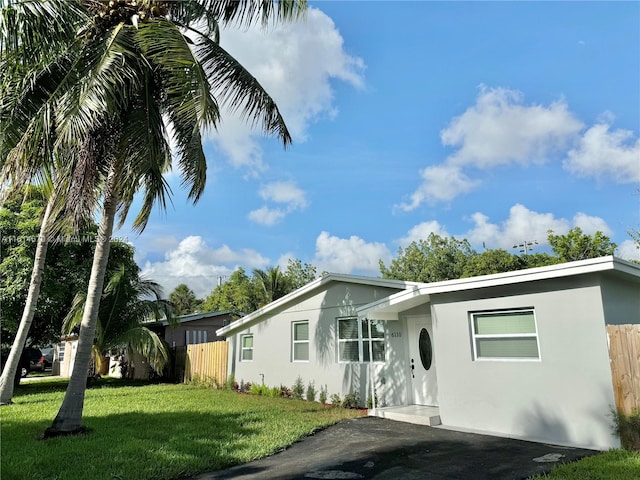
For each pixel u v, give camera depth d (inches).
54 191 320.5
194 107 290.2
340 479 223.1
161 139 327.0
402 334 451.5
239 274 1519.4
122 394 576.7
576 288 297.1
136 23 315.9
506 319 334.3
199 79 295.4
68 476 220.7
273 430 335.6
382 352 463.2
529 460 248.1
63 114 266.1
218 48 371.6
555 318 304.7
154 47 294.5
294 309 572.7
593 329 286.2
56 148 274.4
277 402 502.6
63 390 654.5
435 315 376.5
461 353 354.3
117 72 278.4
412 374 441.1
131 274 767.1
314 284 536.4
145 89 317.1
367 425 364.2
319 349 526.6
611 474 213.0
